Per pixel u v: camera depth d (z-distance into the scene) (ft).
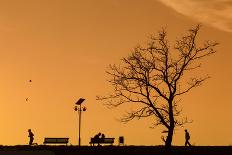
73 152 225.56
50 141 257.75
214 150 228.63
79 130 245.86
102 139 257.14
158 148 235.81
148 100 208.85
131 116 208.23
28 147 234.99
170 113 206.90
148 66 209.87
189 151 226.17
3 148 220.02
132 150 229.04
